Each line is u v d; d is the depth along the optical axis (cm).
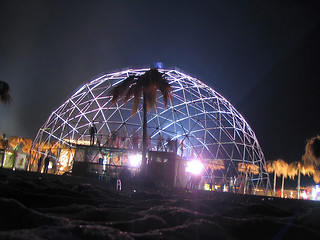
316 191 4566
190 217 553
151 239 386
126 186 1848
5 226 368
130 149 2697
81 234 346
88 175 2477
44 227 347
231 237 464
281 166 5284
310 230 514
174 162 2442
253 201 1203
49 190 856
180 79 3994
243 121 4081
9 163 3275
